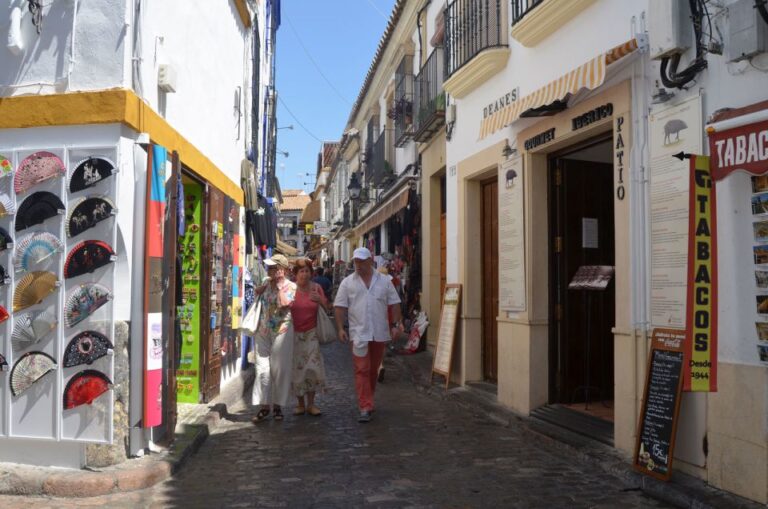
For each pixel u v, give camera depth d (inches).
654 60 194.2
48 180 198.4
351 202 991.0
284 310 286.7
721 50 167.8
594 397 281.4
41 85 202.7
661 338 190.9
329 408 317.1
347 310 301.7
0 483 183.3
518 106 245.8
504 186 299.0
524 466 212.7
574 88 208.1
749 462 159.0
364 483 195.5
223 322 335.9
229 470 209.3
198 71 291.1
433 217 496.4
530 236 275.9
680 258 184.4
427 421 283.9
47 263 197.8
